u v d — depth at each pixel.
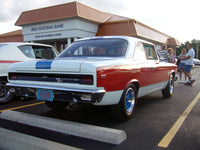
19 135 2.55
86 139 2.84
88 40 4.34
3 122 3.55
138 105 5.01
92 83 2.73
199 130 3.27
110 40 4.07
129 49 3.79
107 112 4.31
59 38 16.73
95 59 3.54
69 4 16.02
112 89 3.01
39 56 5.84
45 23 17.16
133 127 3.38
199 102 5.36
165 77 5.28
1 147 2.61
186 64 8.79
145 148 2.60
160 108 4.70
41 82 3.17
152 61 4.51
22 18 18.45
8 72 3.59
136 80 3.67
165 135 3.04
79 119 3.81
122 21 16.78
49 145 2.29
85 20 16.14
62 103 3.98
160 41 23.55
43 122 3.26
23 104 5.12
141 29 17.70
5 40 22.56
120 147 2.61
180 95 6.36
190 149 2.58
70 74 2.88
